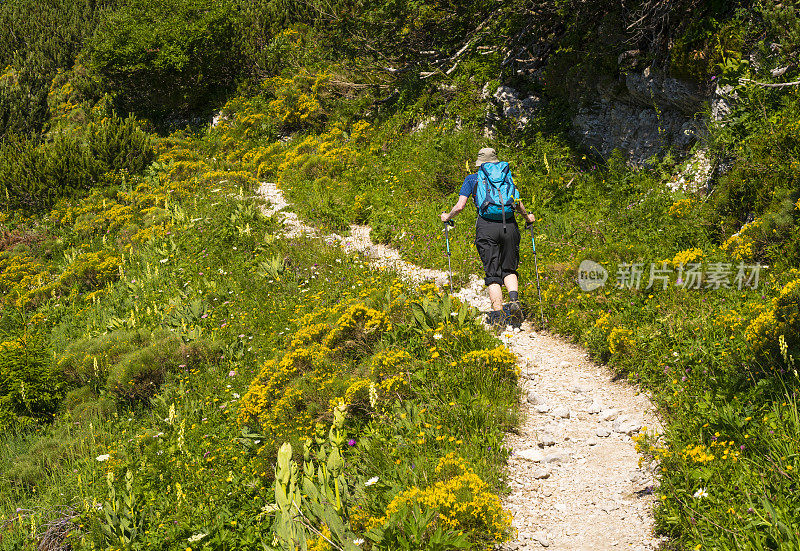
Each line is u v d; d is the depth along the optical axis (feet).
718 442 13.16
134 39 71.36
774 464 11.87
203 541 14.82
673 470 12.78
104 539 16.02
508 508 13.32
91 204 53.57
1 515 19.19
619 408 16.78
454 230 31.89
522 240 29.22
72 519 17.31
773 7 24.57
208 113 72.28
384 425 16.49
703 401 14.66
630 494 13.30
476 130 41.65
